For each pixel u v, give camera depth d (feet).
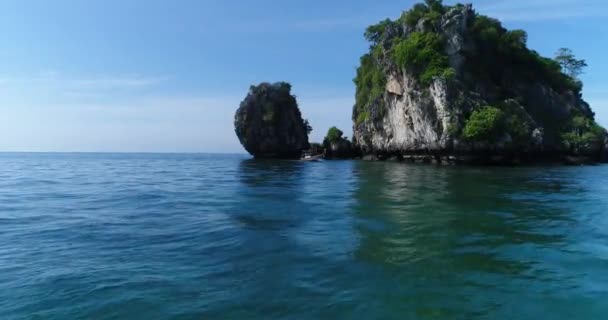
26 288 26.48
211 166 205.98
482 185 88.12
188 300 24.45
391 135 224.12
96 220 50.26
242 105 297.74
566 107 220.02
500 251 35.19
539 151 176.35
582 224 46.52
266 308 23.30
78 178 122.62
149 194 78.13
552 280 28.17
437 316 22.47
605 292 25.99
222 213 55.01
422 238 39.83
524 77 217.36
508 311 23.21
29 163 254.27
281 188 87.30
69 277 28.60
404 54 192.54
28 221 49.73
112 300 24.45
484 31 205.05
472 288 26.61
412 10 221.05
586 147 199.93
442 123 174.40
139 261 32.63
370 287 26.66
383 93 233.55
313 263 31.83
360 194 74.13
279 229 44.34
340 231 43.09
